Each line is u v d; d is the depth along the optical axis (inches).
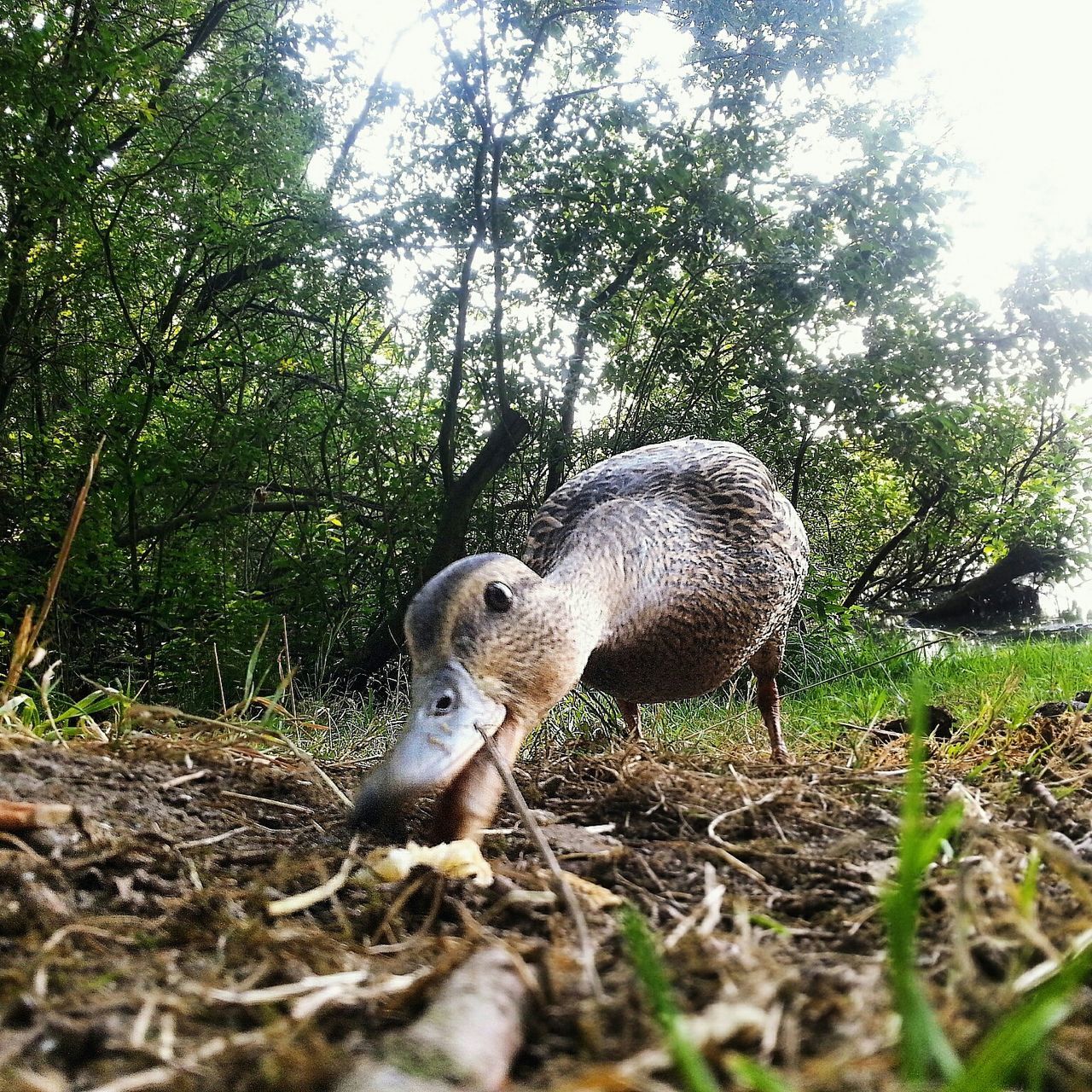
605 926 10.8
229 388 62.2
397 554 58.7
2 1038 7.8
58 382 57.6
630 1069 6.4
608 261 57.1
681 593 20.9
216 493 53.3
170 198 56.7
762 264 54.2
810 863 13.4
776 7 50.6
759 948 9.4
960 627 74.5
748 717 37.3
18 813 12.2
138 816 14.0
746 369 57.4
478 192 54.9
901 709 34.3
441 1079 6.6
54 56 48.9
